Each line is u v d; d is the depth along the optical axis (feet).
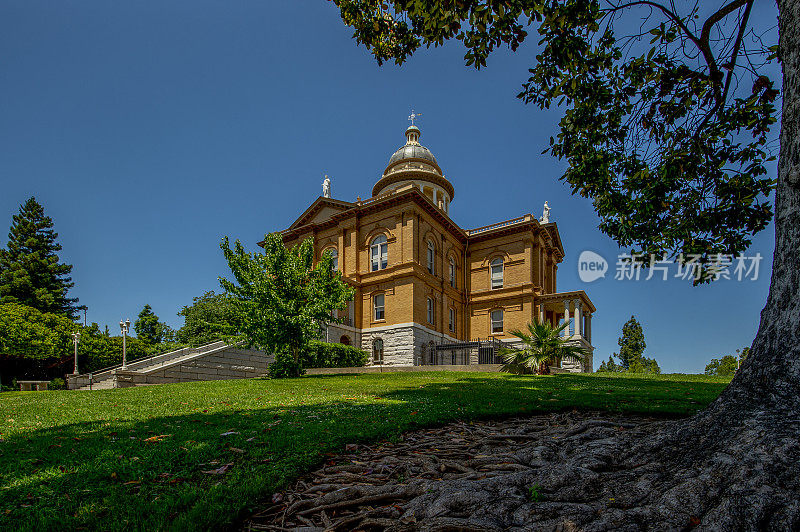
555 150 30.50
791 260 12.05
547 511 9.98
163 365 64.44
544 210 127.24
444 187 128.47
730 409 12.00
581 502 10.62
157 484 13.61
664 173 28.07
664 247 30.96
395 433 19.98
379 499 12.12
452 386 41.32
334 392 37.83
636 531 8.84
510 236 108.17
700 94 27.07
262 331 56.59
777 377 11.48
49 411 28.55
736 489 9.05
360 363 85.51
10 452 17.20
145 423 23.06
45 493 12.78
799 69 12.50
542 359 60.13
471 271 113.80
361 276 99.81
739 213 27.17
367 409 26.17
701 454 11.12
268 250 61.11
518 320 102.63
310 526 11.05
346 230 103.30
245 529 11.21
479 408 26.63
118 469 14.82
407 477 14.23
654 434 13.67
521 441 18.15
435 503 10.94
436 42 24.94
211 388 43.45
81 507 11.83
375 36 29.07
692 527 8.78
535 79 27.07
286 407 27.81
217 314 141.18
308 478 14.61
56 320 112.16
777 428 10.19
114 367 68.80
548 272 123.95
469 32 24.16
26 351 94.43
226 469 14.90
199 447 17.25
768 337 12.31
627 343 197.67
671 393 33.12
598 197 31.45
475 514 10.25
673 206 30.60
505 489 11.33
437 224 104.32
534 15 23.56
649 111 28.17
